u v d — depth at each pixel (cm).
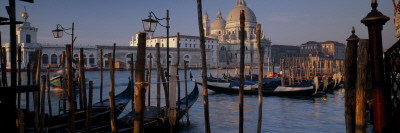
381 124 480
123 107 1562
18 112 734
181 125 1528
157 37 12606
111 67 882
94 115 1273
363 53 510
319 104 2278
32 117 1076
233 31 15188
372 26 468
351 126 577
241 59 785
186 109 1500
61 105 2186
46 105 2212
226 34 15512
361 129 511
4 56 1070
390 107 515
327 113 1905
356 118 518
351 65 584
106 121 1187
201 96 2831
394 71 521
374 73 475
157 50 1209
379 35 466
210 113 1922
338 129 1475
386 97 511
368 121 1087
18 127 732
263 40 14538
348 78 586
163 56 10494
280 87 2747
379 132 482
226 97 2709
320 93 2839
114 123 884
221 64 12694
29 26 9069
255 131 1455
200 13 784
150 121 1180
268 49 14762
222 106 2219
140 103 646
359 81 511
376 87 477
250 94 2838
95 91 3450
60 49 9112
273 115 1850
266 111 1992
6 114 405
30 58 8681
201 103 2353
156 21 1259
